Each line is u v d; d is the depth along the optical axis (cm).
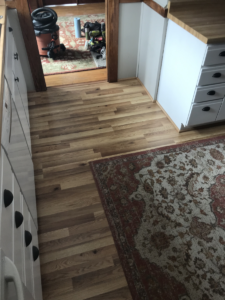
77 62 352
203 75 196
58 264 155
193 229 172
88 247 163
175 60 225
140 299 142
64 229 172
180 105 234
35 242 142
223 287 146
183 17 205
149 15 248
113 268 154
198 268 154
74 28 446
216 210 182
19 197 117
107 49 281
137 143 234
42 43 353
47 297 142
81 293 144
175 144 233
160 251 161
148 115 265
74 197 191
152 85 276
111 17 257
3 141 104
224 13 213
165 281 148
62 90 298
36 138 238
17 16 241
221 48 184
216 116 234
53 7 523
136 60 303
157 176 205
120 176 205
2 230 77
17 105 172
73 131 246
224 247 163
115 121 257
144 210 182
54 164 214
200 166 212
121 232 170
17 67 221
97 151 226
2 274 60
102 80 316
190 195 192
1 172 91
